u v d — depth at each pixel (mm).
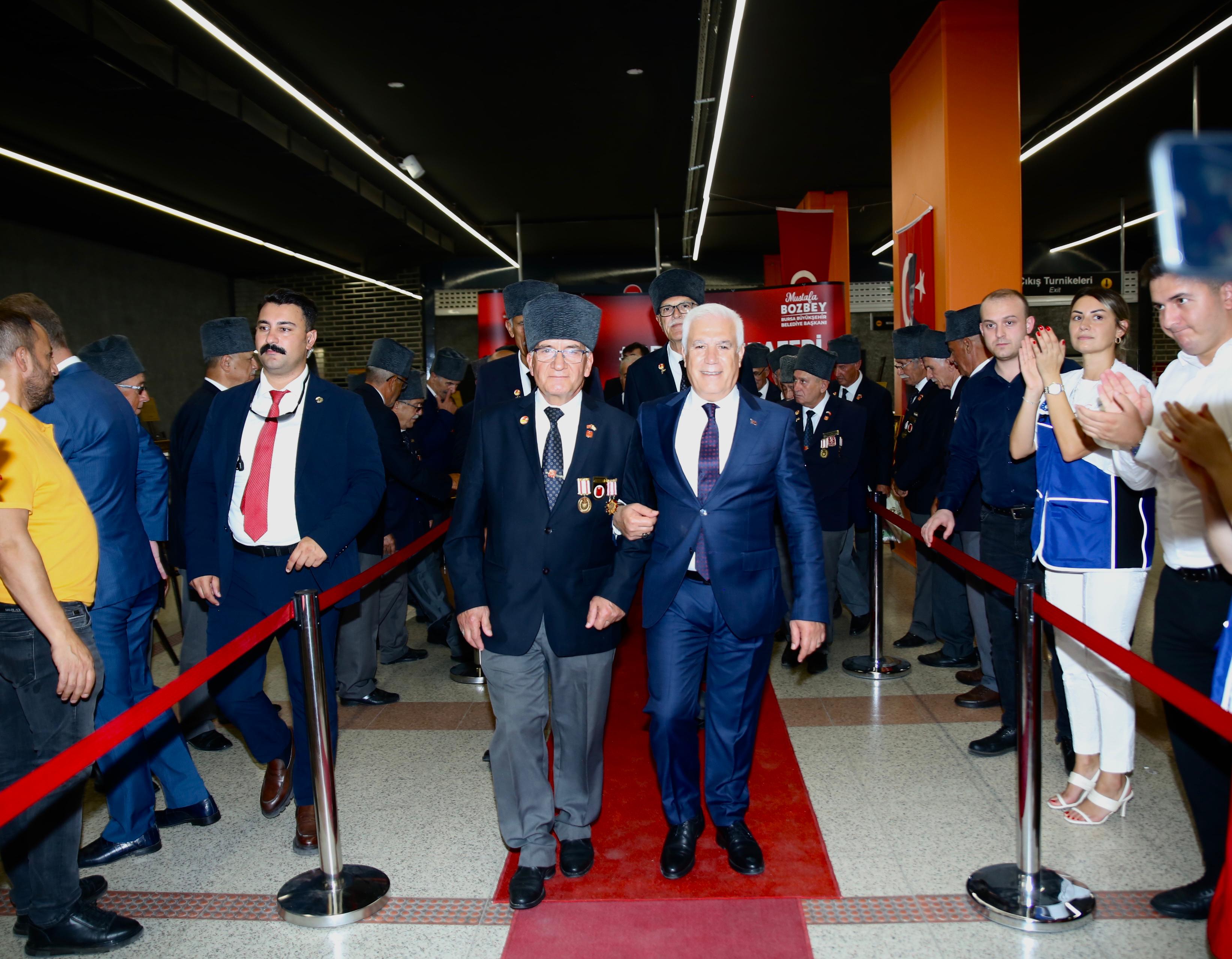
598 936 2211
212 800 2967
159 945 2254
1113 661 1880
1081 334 2594
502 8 6148
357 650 4016
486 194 11422
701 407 2469
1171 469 2154
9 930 2387
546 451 2430
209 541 2752
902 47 6855
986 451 3213
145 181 9391
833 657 4574
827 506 4379
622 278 15570
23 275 10734
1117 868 2486
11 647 2111
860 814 2838
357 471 2828
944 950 2125
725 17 6160
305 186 9648
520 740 2400
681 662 2463
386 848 2727
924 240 6371
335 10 6168
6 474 2016
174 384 13562
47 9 5230
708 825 2783
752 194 11523
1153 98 8117
